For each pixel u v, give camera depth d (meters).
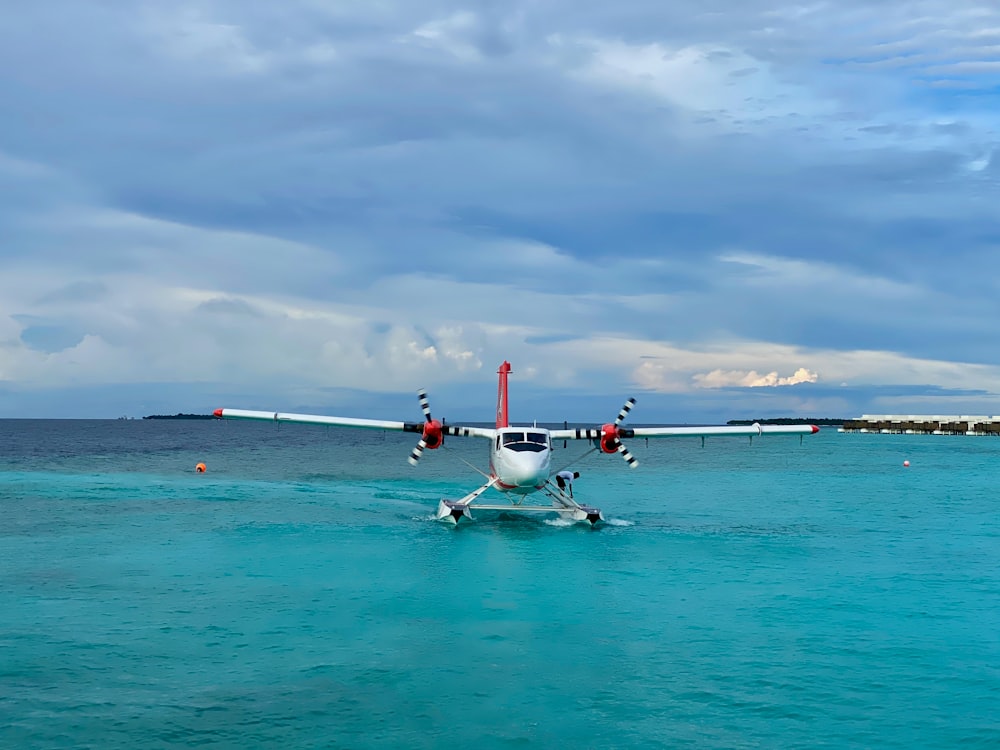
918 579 22.38
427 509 38.84
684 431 33.12
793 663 14.85
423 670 14.31
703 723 12.09
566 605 19.16
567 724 12.01
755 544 28.45
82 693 13.09
